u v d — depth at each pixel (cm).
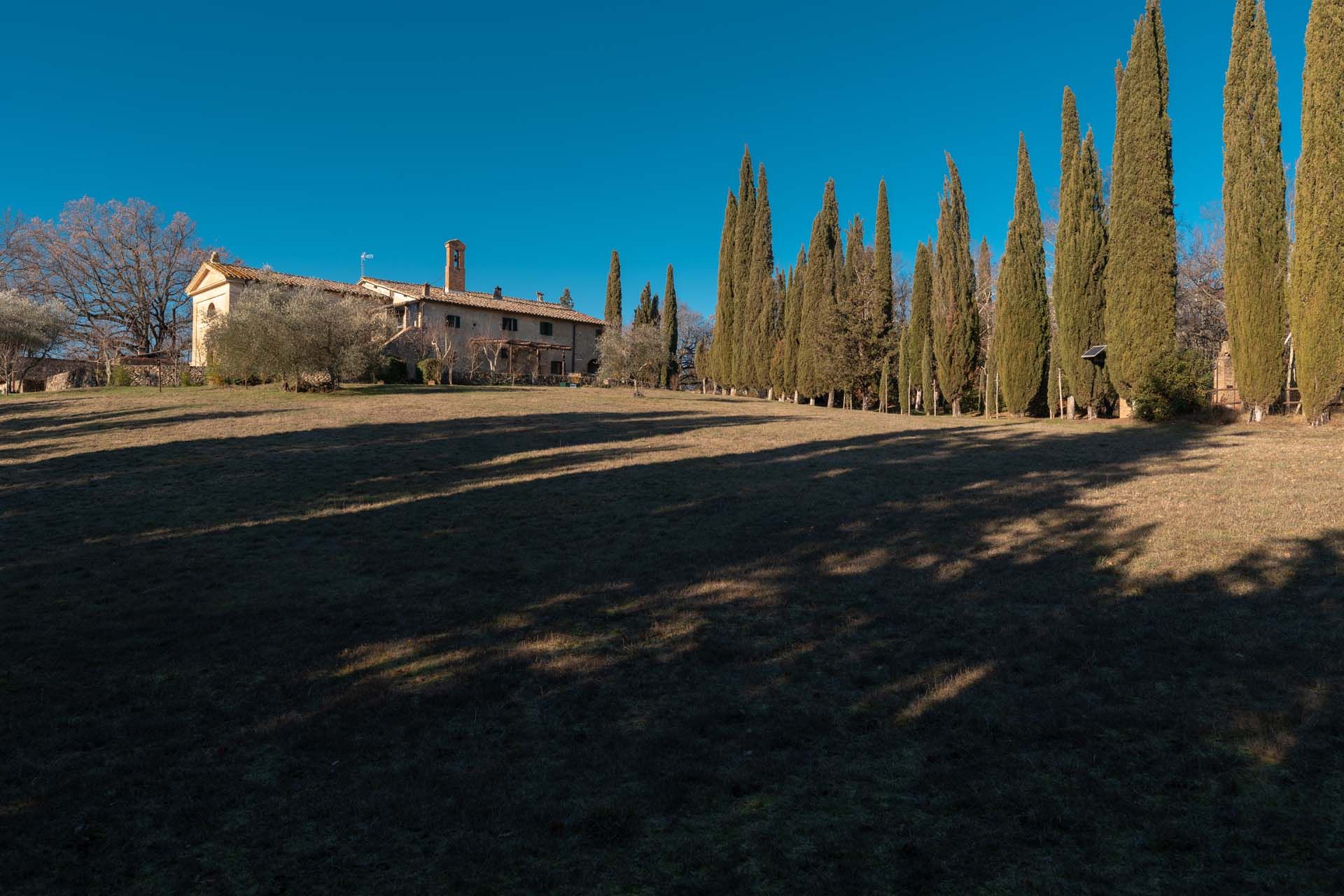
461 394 3222
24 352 3606
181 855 327
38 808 364
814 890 293
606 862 316
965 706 450
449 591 714
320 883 306
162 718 461
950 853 312
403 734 438
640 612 647
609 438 1848
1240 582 641
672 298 5806
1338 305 1638
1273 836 312
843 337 3547
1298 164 1705
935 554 789
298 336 3041
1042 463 1351
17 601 687
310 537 925
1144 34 2088
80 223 4647
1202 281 3103
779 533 904
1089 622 575
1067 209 2434
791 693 482
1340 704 422
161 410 2298
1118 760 380
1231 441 1525
